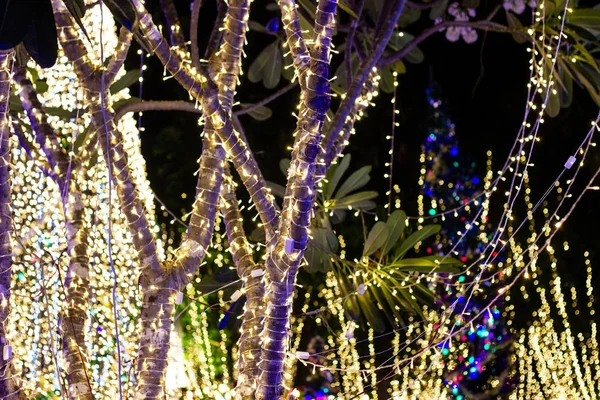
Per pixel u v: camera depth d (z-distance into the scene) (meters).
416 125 7.43
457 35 4.63
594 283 7.04
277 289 1.91
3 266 2.01
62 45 1.93
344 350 4.54
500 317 6.26
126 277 2.84
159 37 1.83
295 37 1.93
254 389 2.11
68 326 2.04
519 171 7.30
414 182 7.30
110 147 1.96
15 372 2.28
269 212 2.10
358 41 3.77
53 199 2.69
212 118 1.97
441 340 2.54
